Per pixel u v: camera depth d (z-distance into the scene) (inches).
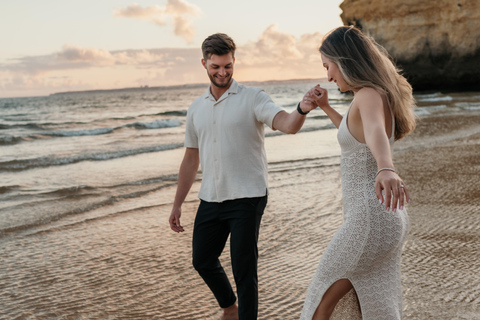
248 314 104.9
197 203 259.4
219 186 106.4
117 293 144.9
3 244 197.5
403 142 463.5
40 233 211.3
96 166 394.6
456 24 1237.1
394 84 81.7
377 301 81.7
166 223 222.4
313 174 325.1
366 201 80.6
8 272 165.6
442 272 147.9
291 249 179.0
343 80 84.2
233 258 105.4
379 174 68.6
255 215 105.1
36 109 1994.3
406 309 124.3
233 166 105.2
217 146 106.4
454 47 1254.9
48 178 346.3
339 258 82.0
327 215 226.1
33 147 552.4
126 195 281.7
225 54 103.2
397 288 84.9
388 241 80.3
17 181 338.0
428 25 1278.3
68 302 139.5
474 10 1205.1
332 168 344.2
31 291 148.6
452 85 1325.0
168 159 422.0
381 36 1344.7
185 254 179.3
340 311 86.4
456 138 473.4
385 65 82.0
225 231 112.3
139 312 131.3
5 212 249.6
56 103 2790.4
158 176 338.6
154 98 3260.3
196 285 149.5
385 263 82.7
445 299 129.3
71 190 299.0
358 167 82.0
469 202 231.8
